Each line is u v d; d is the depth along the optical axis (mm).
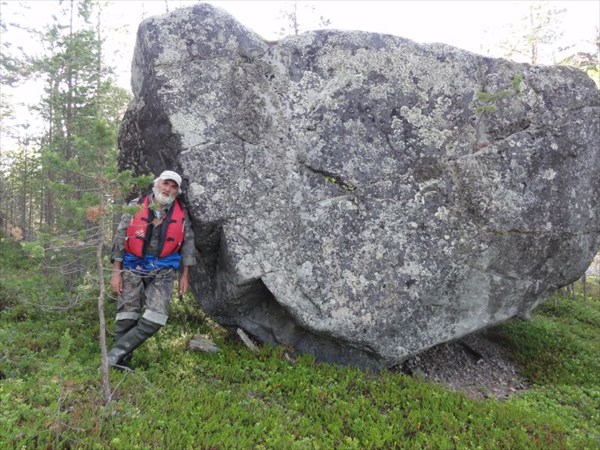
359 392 5074
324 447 3857
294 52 5910
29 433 3215
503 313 6199
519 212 5922
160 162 5848
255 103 5719
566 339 8250
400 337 5668
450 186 5840
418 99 5941
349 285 5527
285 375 5172
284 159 5723
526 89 6184
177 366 5129
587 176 6328
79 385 4223
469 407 4891
